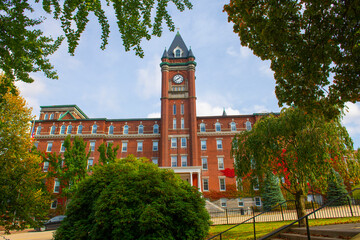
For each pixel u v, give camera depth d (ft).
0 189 56.03
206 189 148.05
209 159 154.92
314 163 50.88
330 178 53.67
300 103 31.42
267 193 124.98
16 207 57.67
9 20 17.79
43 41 21.25
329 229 29.89
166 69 171.83
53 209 136.56
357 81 27.66
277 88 33.06
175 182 45.65
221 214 115.34
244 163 64.08
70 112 176.65
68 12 19.62
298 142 53.26
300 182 54.95
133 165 50.49
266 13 27.17
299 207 55.31
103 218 37.22
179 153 153.89
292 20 26.63
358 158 53.11
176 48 182.80
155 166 50.08
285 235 34.60
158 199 39.45
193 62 172.55
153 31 23.71
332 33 25.43
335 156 52.49
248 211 122.01
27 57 20.58
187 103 164.76
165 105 162.40
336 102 30.09
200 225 40.01
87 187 46.42
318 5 24.14
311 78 28.02
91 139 161.89
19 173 59.16
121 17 22.02
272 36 26.30
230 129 161.58
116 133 166.40
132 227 37.55
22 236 71.15
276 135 57.11
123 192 39.70
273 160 59.93
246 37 30.86
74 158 111.24
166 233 37.60
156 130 167.12
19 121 61.82
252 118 163.73
